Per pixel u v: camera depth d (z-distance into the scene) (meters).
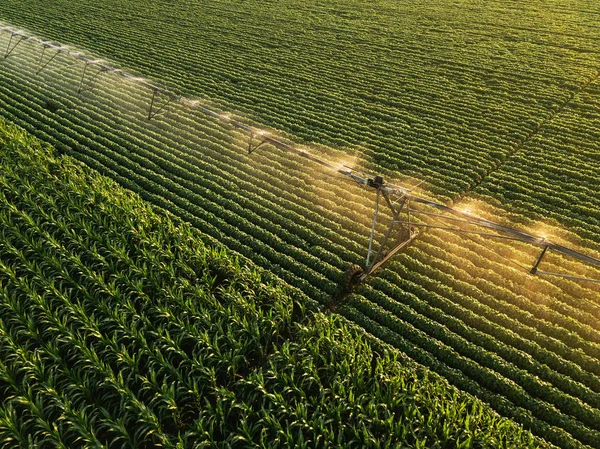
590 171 26.22
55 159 25.16
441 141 29.64
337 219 22.94
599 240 21.73
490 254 20.88
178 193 24.52
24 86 35.34
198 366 15.24
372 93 36.06
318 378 14.83
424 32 48.25
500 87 36.31
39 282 17.92
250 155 27.89
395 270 20.22
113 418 14.26
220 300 18.59
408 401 14.36
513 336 17.00
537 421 14.37
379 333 17.23
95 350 16.14
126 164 26.62
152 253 19.41
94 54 41.94
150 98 34.28
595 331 17.16
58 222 20.14
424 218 23.00
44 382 14.40
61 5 56.22
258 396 14.96
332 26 50.22
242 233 21.67
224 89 36.25
